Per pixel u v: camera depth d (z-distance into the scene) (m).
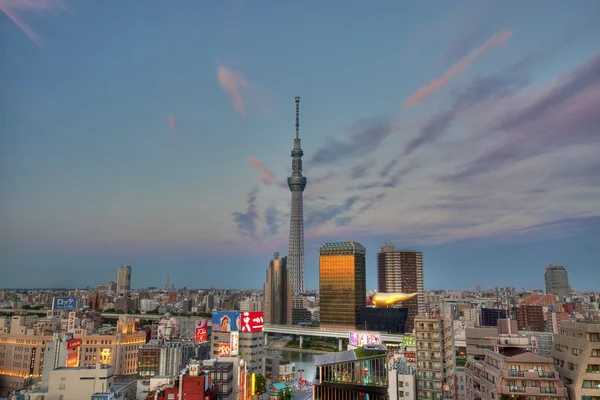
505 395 117.38
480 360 146.25
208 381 158.62
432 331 160.00
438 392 154.62
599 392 112.19
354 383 178.50
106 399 151.38
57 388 160.62
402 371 163.50
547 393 115.38
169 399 149.88
